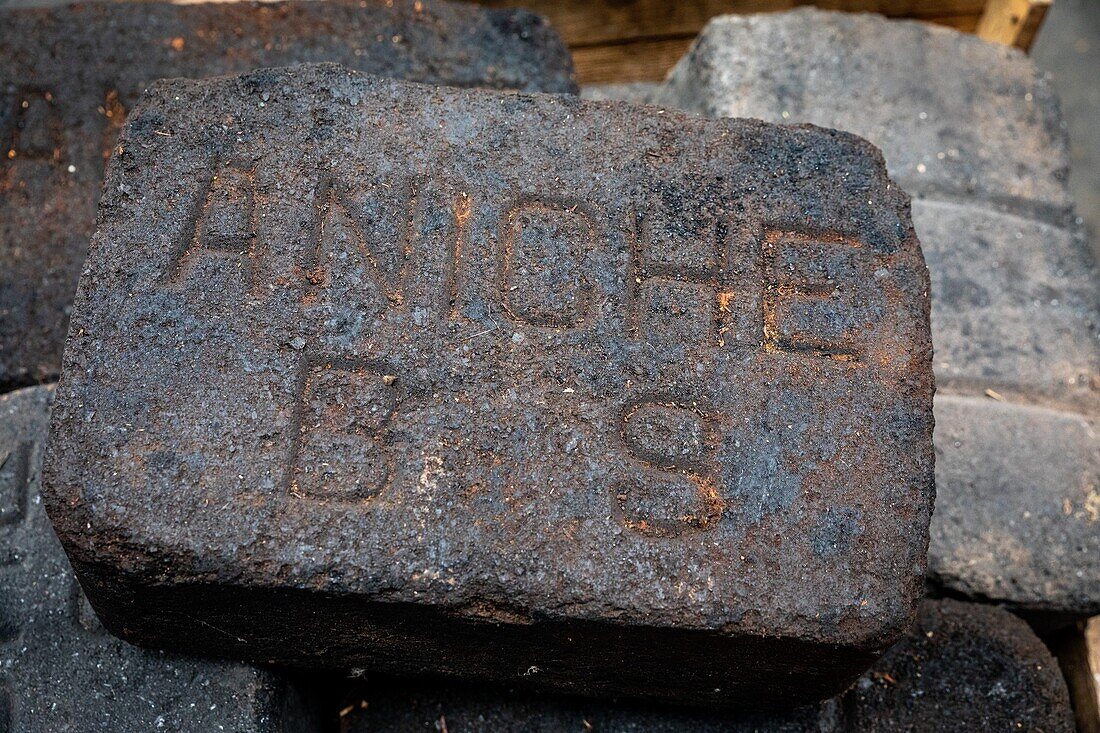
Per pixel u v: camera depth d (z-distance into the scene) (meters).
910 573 0.66
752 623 0.65
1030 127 0.89
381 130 0.69
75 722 0.69
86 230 0.82
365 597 0.65
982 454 0.80
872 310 0.69
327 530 0.65
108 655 0.70
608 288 0.68
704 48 0.89
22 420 0.76
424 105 0.70
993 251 0.85
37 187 0.83
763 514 0.66
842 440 0.67
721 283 0.69
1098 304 0.85
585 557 0.66
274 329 0.67
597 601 0.65
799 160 0.71
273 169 0.69
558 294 0.68
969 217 0.86
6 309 0.81
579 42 1.04
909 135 0.88
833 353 0.68
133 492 0.65
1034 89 0.90
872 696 0.75
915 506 0.67
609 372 0.67
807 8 0.91
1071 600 0.78
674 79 0.92
